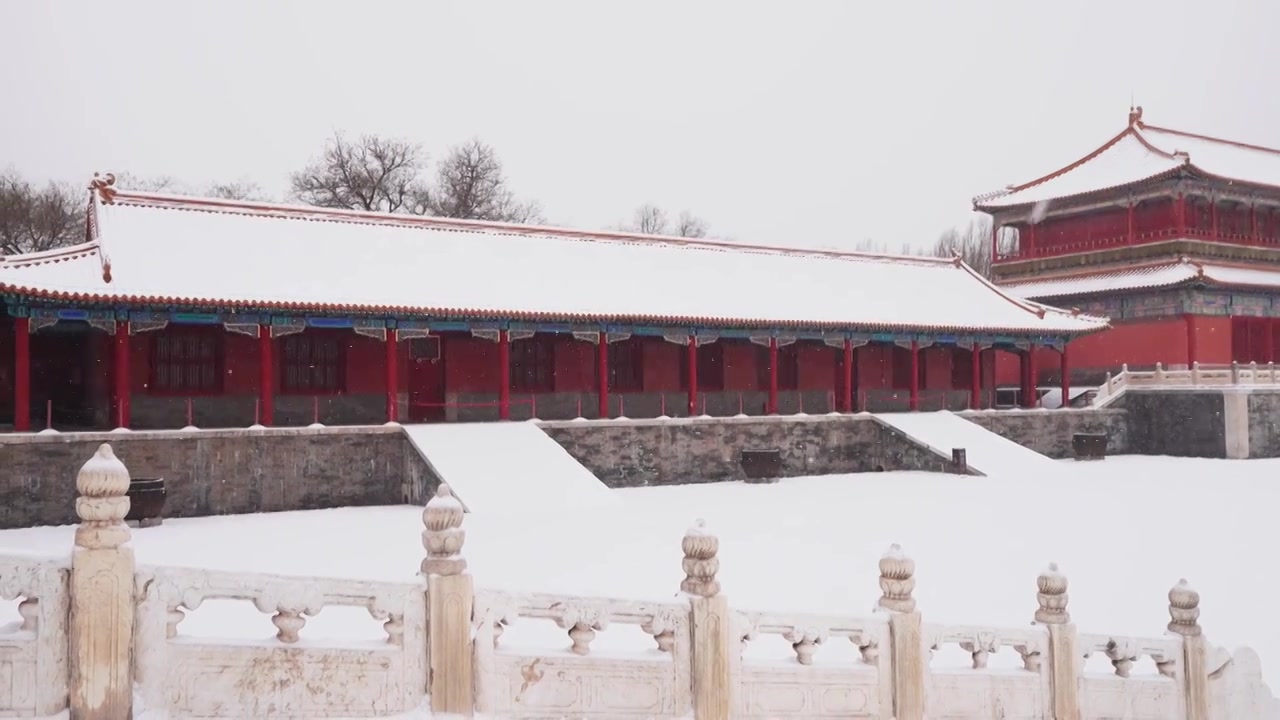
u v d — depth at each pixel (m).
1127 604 18.92
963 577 20.69
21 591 8.04
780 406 51.66
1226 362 60.78
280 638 8.98
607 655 10.10
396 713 9.16
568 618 9.94
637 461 40.88
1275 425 54.19
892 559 11.58
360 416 40.25
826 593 18.64
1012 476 41.94
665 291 45.00
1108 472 44.28
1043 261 68.81
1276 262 65.31
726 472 43.00
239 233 37.66
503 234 45.69
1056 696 12.33
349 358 40.09
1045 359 67.06
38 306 30.61
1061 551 23.75
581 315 39.78
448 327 37.84
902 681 11.30
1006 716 12.02
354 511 32.53
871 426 47.50
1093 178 67.62
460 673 9.35
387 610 9.23
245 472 32.56
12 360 36.41
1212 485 38.50
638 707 10.09
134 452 30.89
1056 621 12.48
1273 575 21.39
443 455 34.00
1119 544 24.72
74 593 8.09
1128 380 57.16
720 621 10.47
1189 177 60.94
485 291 39.50
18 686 7.99
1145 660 15.98
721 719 10.35
